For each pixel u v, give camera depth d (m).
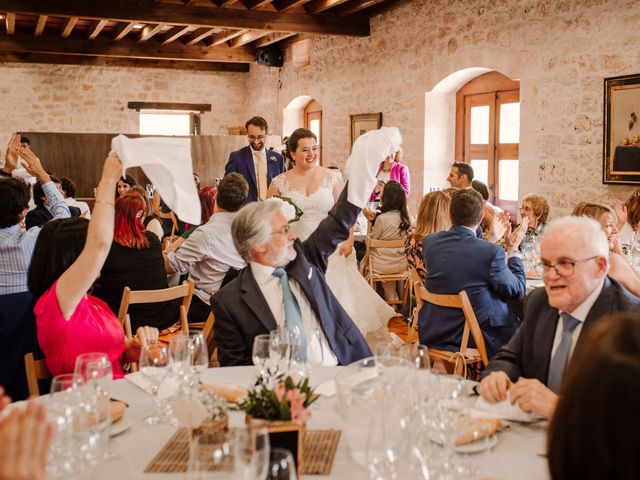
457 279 3.52
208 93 13.63
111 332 2.51
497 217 4.56
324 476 1.60
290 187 4.67
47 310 2.36
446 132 8.45
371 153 2.71
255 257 2.58
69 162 11.27
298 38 11.38
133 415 1.96
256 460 1.22
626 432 0.91
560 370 2.16
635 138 5.64
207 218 5.63
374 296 4.73
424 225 4.48
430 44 8.18
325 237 2.77
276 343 1.99
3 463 1.06
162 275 4.11
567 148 6.38
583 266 2.09
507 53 7.01
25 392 2.92
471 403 2.04
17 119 12.41
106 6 8.16
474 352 3.56
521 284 3.60
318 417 1.95
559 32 6.38
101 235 2.27
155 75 13.21
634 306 2.08
